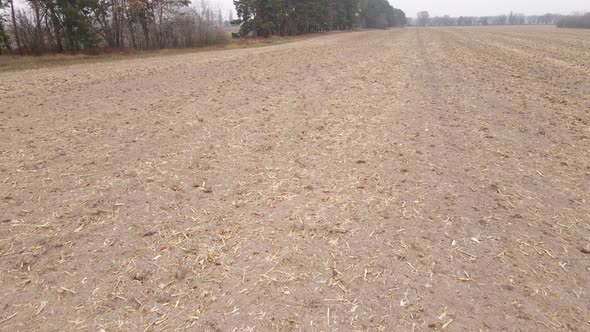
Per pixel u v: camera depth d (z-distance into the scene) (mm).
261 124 6355
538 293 2486
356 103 7809
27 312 2359
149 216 3451
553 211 3457
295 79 11180
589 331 2186
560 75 11172
